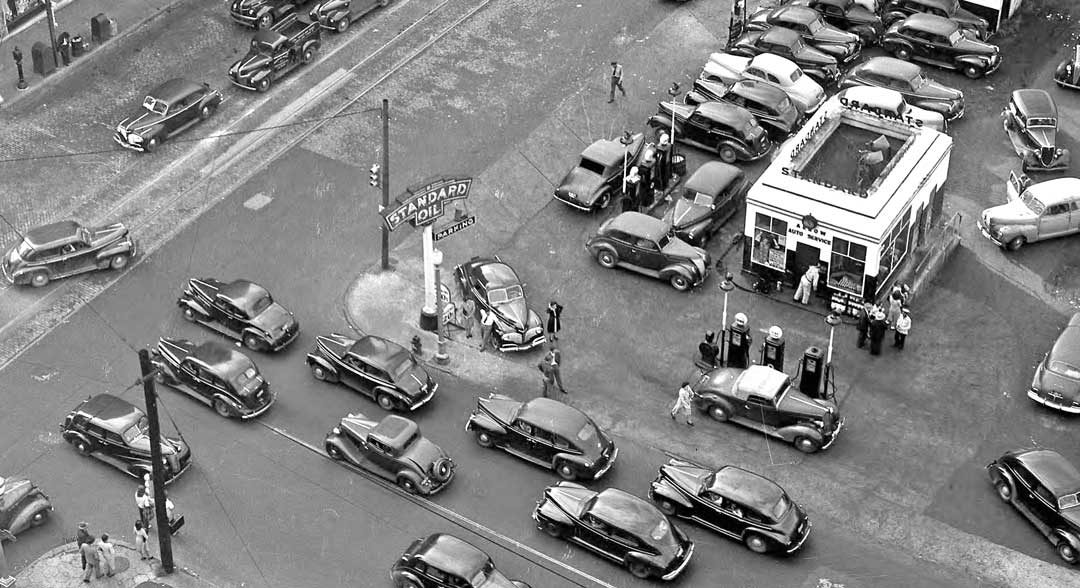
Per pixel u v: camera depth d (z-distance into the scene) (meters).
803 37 77.31
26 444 55.28
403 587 49.53
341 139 71.50
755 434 56.06
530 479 54.19
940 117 71.25
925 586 50.31
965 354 59.94
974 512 52.94
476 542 51.69
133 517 52.56
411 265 64.44
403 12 80.75
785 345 60.44
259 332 58.91
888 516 52.78
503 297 60.34
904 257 63.44
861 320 59.50
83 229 62.94
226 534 51.78
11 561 50.75
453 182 57.78
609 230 63.66
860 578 50.53
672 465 52.88
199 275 63.34
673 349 60.31
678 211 65.44
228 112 72.88
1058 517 50.88
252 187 68.44
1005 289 63.50
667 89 75.69
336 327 61.00
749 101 72.12
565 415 54.00
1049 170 70.12
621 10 81.31
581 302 62.72
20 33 77.94
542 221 67.25
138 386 57.78
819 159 64.81
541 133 72.25
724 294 63.22
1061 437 56.03
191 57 76.62
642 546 49.72
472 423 55.09
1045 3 82.50
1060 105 74.88
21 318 61.03
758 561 51.03
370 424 54.16
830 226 60.38
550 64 77.06
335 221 66.56
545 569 50.69
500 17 80.44
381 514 52.75
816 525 52.47
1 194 67.31
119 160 69.69
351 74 75.88
